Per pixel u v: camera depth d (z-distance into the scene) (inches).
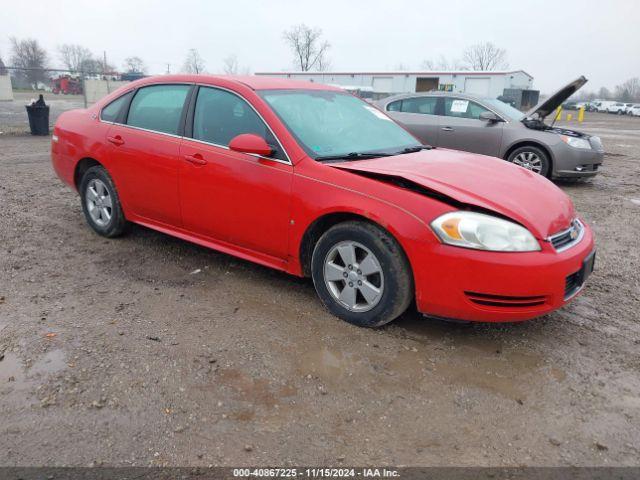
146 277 166.7
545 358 126.0
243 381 112.7
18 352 120.3
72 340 126.1
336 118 165.2
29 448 91.9
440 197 124.3
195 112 165.9
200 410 103.1
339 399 107.8
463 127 366.6
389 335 133.1
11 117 744.3
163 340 127.9
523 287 117.3
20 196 269.6
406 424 101.3
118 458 90.4
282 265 150.0
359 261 134.2
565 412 106.4
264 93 156.3
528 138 346.9
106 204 197.9
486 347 129.8
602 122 1456.7
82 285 159.0
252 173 147.6
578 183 376.2
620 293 167.8
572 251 126.4
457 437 98.3
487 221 118.6
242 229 154.1
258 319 140.2
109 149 187.3
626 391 114.1
